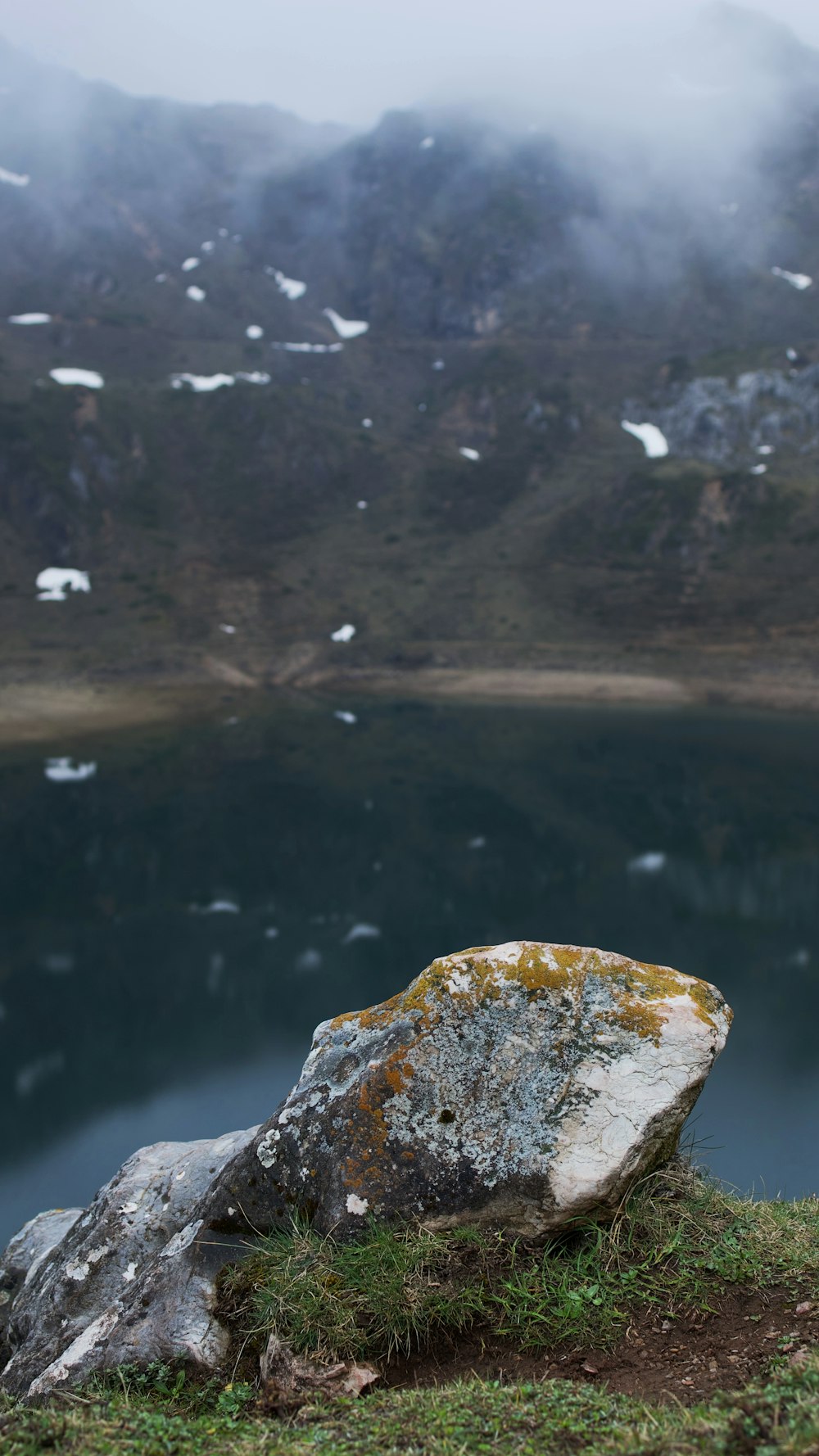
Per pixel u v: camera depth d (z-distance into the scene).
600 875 36.31
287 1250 4.50
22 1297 5.59
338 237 188.38
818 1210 5.24
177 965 28.00
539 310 163.50
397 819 45.09
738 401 128.00
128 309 157.62
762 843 40.34
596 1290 4.21
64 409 120.94
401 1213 4.54
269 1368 4.00
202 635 92.38
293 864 38.41
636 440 129.75
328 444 127.75
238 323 164.12
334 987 26.33
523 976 4.96
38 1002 25.42
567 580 101.06
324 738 66.00
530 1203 4.47
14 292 159.00
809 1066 19.44
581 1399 3.47
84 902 33.91
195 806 47.84
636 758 58.25
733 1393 3.33
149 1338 4.35
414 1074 4.80
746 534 102.19
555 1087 4.70
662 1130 4.64
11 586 99.19
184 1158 5.74
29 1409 3.79
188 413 130.25
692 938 28.94
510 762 57.56
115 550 106.75
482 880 35.91
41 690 77.50
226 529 113.44
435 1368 4.01
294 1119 4.88
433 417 139.50
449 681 85.00
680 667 83.19
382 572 105.69
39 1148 18.22
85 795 50.09
